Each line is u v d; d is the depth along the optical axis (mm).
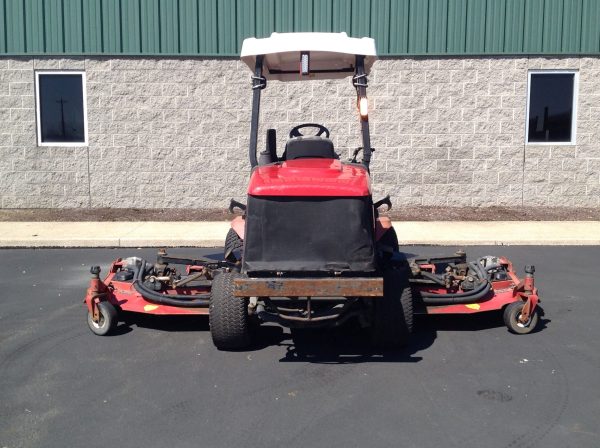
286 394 5090
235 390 5172
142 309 6477
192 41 13516
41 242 10898
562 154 13633
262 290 5391
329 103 13469
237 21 13469
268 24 13469
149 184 13805
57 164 13805
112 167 13773
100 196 13867
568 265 9359
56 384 5312
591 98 13570
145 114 13648
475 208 13641
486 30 13391
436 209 13578
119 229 11859
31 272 9195
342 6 13430
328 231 5613
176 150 13719
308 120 13531
